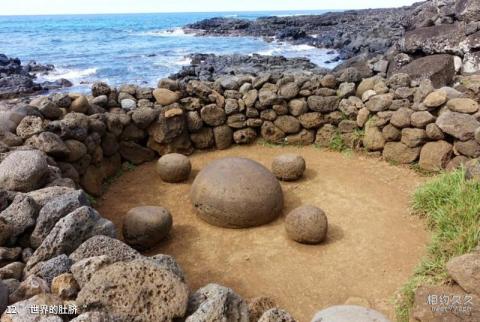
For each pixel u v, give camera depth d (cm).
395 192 575
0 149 440
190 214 537
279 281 405
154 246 465
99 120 603
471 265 307
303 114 732
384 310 361
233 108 735
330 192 584
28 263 285
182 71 1652
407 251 443
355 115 705
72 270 259
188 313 247
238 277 413
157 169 630
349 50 2281
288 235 471
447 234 404
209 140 738
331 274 412
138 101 701
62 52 2605
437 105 605
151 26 5716
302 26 3931
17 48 2844
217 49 2786
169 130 694
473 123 560
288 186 605
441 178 525
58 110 570
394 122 638
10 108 562
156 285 243
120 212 543
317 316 261
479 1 775
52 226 314
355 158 691
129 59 2283
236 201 481
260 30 3869
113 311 230
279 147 746
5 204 336
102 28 5156
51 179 416
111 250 285
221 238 480
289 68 1678
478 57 735
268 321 238
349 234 479
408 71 762
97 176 588
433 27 831
